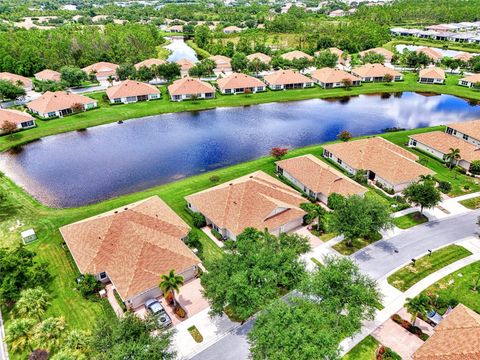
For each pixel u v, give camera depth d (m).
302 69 153.25
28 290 42.03
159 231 52.47
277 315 33.97
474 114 113.06
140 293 44.00
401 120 108.50
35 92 132.38
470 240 56.28
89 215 62.25
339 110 116.88
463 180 73.56
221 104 119.44
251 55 166.62
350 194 64.19
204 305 44.91
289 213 57.88
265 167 78.00
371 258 52.38
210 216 57.56
